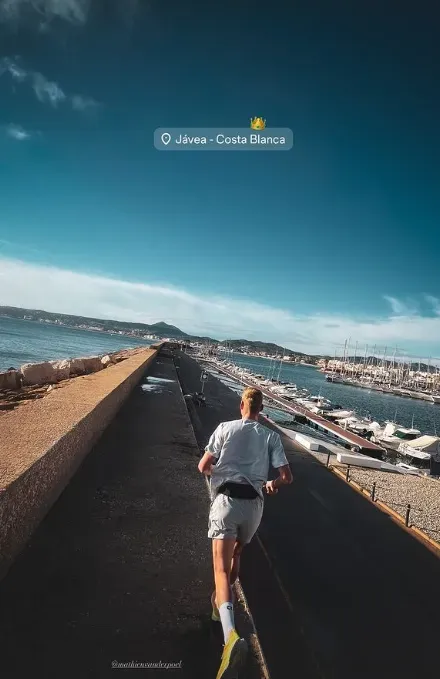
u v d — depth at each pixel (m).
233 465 2.62
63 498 4.15
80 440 5.07
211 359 138.12
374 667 3.20
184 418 10.02
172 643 2.45
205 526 4.07
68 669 2.13
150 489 4.81
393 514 7.84
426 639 3.69
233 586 3.23
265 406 37.59
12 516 2.92
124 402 10.93
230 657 2.05
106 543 3.45
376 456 24.42
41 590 2.72
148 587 2.95
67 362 18.12
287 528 6.02
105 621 2.54
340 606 4.03
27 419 4.68
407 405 108.00
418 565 5.38
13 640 2.26
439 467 25.22
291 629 3.52
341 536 6.04
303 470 10.90
